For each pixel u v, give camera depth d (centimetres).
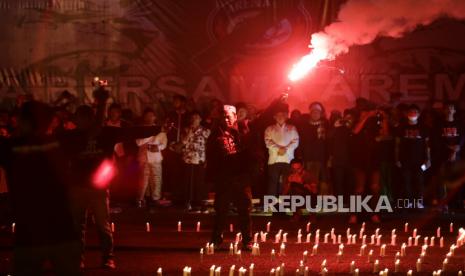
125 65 2938
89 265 1666
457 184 2644
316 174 2623
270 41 2897
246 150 1852
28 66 2939
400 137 2597
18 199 1026
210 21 2917
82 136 1248
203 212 2580
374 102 2881
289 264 1703
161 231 2223
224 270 1625
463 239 1995
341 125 2584
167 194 2803
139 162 2675
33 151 1034
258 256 1806
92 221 2388
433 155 2655
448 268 1673
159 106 2933
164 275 1563
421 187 2605
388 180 2630
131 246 1942
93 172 1508
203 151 2619
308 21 2875
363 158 2478
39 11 2939
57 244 1022
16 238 1025
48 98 2944
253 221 2425
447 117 2648
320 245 1983
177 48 2925
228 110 1847
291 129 2548
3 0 2938
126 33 2933
